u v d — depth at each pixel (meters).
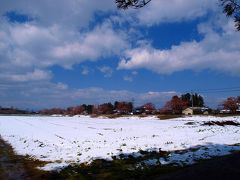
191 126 54.00
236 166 12.74
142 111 154.38
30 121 104.12
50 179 15.17
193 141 28.20
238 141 26.97
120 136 41.03
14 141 36.09
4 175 16.59
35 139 38.50
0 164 20.03
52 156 22.75
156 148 24.11
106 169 16.55
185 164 16.36
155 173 14.61
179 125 61.09
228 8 10.78
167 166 16.02
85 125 76.06
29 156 23.38
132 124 74.12
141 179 13.68
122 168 16.41
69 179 14.71
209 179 11.48
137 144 28.03
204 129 44.84
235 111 109.38
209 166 12.99
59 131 54.44
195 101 150.88
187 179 11.70
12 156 23.70
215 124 54.59
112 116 138.50
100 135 43.69
